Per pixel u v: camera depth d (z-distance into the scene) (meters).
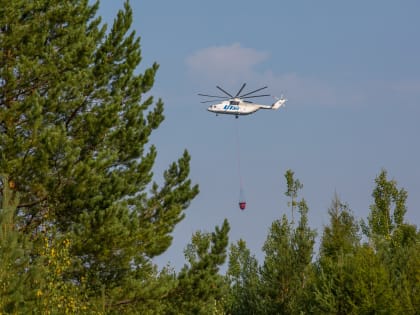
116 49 72.00
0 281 44.56
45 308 50.75
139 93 72.19
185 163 74.38
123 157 68.81
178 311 67.88
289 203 109.25
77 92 65.50
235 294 109.94
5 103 64.81
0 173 58.53
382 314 74.06
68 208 62.56
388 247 96.62
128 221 62.38
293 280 105.19
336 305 75.62
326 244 98.12
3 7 64.19
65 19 69.75
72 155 60.66
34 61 64.12
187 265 69.75
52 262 54.94
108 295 63.56
